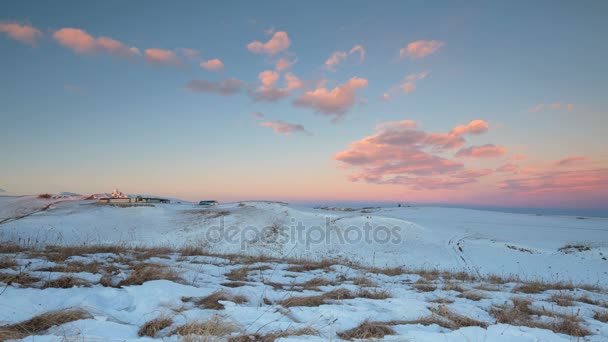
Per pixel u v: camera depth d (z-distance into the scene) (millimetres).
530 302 7426
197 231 36969
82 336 3611
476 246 33281
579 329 5453
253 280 8711
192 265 10125
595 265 26031
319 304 6184
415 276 12141
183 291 6125
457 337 4520
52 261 8992
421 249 31672
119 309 5148
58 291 5457
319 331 4480
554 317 6312
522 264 26375
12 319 4121
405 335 4488
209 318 4539
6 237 26609
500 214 70938
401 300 6742
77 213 47656
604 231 44719
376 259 27844
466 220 56375
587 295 9914
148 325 4262
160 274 7324
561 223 56188
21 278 6223
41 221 40219
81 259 9758
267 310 5328
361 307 5992
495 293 8547
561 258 28703
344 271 11828
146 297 5527
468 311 6332
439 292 8523
